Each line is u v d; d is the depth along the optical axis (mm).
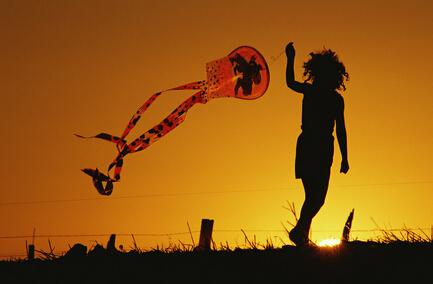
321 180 18984
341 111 19297
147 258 18609
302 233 18812
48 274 18062
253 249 18688
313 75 19344
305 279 16672
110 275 17672
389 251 17781
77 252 19688
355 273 16766
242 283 16688
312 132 19000
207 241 20062
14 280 17781
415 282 16109
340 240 18672
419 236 18594
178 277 17234
